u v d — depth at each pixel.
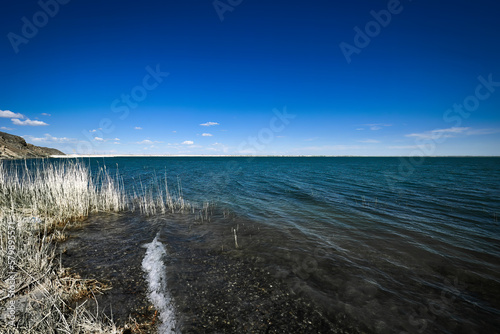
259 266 5.96
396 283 5.30
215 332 3.64
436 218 10.43
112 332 3.31
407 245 7.46
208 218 10.48
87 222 9.41
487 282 5.40
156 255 6.40
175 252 6.67
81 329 3.27
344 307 4.39
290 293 4.80
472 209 12.07
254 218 10.48
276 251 6.92
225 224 9.60
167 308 4.15
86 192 11.59
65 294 4.18
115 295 4.43
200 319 3.92
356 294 4.82
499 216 10.78
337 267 5.98
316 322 3.97
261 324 3.87
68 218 9.44
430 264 6.24
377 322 4.02
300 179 26.06
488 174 32.56
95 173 29.06
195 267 5.80
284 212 11.50
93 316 3.65
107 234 8.05
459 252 6.98
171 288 4.79
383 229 9.01
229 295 4.65
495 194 16.25
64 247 6.66
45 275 4.58
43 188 11.15
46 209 9.21
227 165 58.84
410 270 5.91
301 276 5.50
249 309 4.24
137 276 5.21
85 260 5.90
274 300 4.54
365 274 5.66
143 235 8.05
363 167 52.84
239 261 6.22
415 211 11.66
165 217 10.52
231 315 4.06
